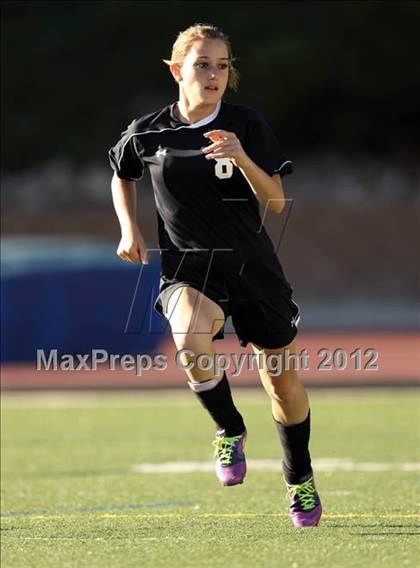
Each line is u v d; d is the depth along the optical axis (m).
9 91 142.50
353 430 47.69
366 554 23.70
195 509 30.08
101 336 72.00
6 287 72.12
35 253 77.31
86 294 72.00
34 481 35.94
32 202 133.50
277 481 35.31
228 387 24.81
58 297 71.94
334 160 148.25
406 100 145.50
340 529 26.42
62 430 49.06
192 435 47.12
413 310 118.12
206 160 24.25
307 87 140.62
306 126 147.38
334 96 145.12
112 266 72.31
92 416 53.69
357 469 37.59
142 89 143.88
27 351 72.44
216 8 142.62
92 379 65.56
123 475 37.06
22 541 25.78
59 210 131.25
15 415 54.31
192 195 24.42
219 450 25.03
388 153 149.25
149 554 24.02
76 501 31.88
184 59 24.47
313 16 142.88
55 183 138.88
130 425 50.47
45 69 143.00
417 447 42.94
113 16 142.00
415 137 148.88
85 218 129.75
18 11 144.75
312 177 142.75
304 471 26.20
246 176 23.72
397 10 140.12
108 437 46.81
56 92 142.75
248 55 140.00
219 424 24.91
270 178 23.94
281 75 139.38
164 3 142.00
